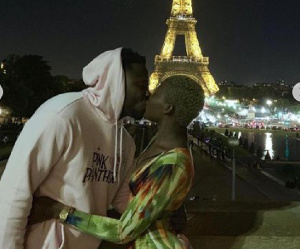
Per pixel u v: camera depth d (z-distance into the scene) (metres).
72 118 2.91
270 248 5.14
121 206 3.47
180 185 2.80
